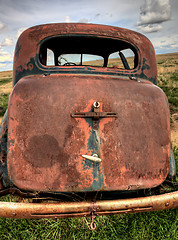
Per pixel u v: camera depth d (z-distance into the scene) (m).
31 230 1.92
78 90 1.66
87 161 1.51
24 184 1.49
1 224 1.93
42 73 1.90
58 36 1.94
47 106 1.58
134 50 2.14
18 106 1.58
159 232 1.91
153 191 1.85
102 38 2.02
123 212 1.50
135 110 1.69
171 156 2.00
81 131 1.55
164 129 1.74
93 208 1.45
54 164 1.49
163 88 9.12
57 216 1.45
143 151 1.61
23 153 1.50
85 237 1.84
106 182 1.51
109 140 1.57
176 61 32.59
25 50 1.94
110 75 1.98
